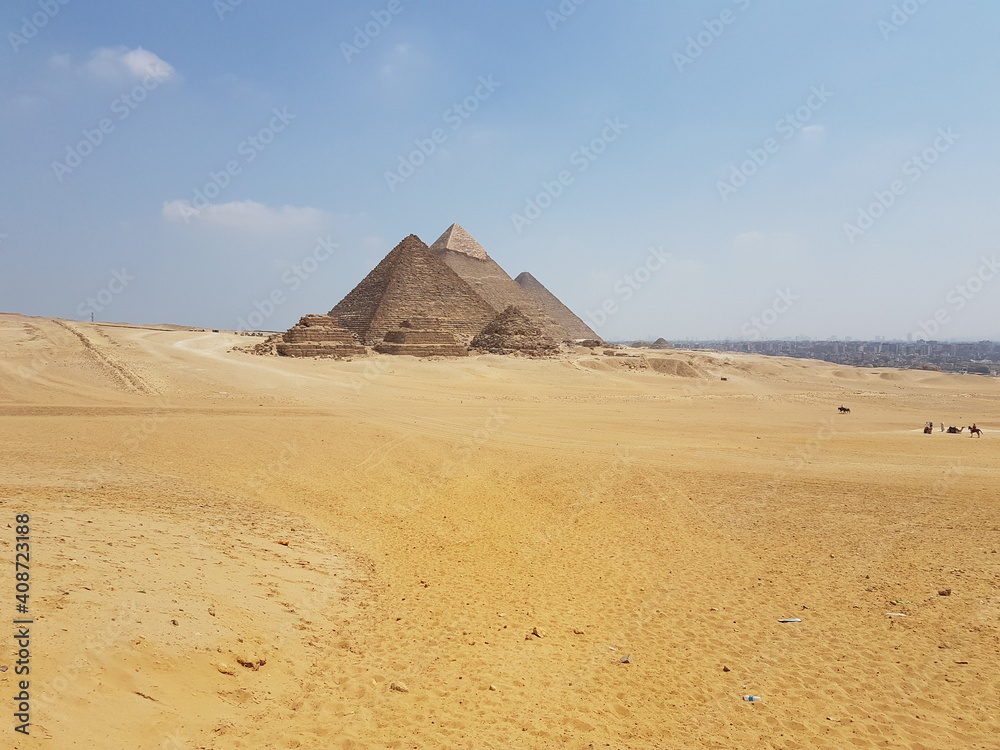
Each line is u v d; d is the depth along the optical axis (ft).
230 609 38.55
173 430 112.47
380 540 66.23
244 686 31.01
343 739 27.96
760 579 57.47
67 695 24.85
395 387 244.01
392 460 105.09
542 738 30.14
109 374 175.32
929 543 67.82
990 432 190.29
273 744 26.71
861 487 94.79
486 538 69.72
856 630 45.70
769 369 497.46
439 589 52.24
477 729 30.42
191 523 58.54
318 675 34.88
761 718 33.30
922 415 250.98
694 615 48.78
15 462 82.33
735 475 103.35
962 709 34.53
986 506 83.05
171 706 27.12
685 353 547.08
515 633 43.96
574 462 110.52
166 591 37.60
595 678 37.63
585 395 279.28
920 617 47.70
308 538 62.44
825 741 31.19
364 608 46.55
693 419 200.54
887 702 35.32
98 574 37.50
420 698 33.12
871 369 563.48
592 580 57.00
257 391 178.91
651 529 74.90
